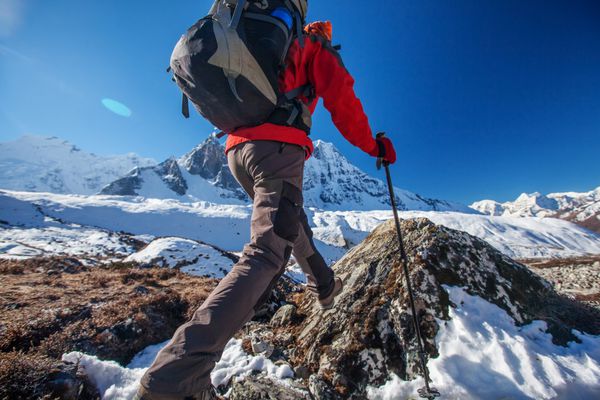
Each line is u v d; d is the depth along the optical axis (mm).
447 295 3410
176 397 1249
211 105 1726
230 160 1990
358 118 2014
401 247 2852
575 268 13344
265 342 3574
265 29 1664
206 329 1343
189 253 13422
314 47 1976
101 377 2814
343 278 4359
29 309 4316
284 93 1785
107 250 42906
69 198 110625
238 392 2836
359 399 2863
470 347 2941
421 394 2561
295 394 2785
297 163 1850
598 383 2539
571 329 3322
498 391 2541
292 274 13641
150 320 4328
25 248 36594
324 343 3436
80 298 4965
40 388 2307
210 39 1564
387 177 2855
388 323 3342
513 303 3516
